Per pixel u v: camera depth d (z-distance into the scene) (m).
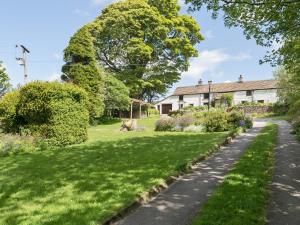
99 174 9.80
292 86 29.97
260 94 65.88
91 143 17.94
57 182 8.95
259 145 15.62
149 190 7.99
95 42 49.25
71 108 17.86
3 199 7.55
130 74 49.50
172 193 8.28
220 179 9.71
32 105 17.45
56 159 12.81
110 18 47.81
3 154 14.21
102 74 38.28
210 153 14.09
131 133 24.67
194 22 53.41
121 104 40.53
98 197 7.45
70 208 6.75
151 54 50.94
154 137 20.64
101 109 34.31
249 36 13.10
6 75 40.31
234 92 68.75
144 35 48.66
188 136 20.89
